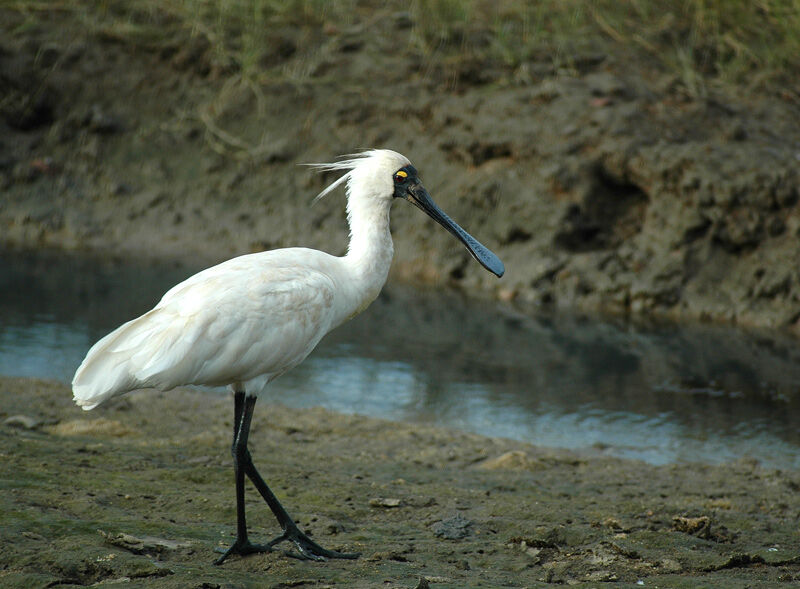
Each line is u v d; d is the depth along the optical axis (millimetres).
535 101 18422
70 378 13031
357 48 20641
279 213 19172
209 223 19312
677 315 16094
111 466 9273
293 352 7730
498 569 7312
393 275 17906
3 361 13469
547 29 20078
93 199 19891
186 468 9422
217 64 20922
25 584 6230
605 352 14648
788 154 16891
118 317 15352
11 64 20891
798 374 13820
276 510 7559
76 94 20969
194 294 7441
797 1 19281
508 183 17781
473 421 12227
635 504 9023
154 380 7207
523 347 14797
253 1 20969
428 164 18688
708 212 16359
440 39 20109
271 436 11328
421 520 8445
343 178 9008
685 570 7344
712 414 12461
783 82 18938
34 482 8391
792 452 11328
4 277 17094
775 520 8859
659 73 18984
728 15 19844
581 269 16812
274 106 20328
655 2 20422
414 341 15016
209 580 6461
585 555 7594
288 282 7727
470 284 17500
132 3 21859
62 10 21859
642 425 12133
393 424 11875
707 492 9781
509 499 9148
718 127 17688
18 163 20281
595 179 17359
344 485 9203
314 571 6914
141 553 7035
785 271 15844
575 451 11266
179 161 20250
